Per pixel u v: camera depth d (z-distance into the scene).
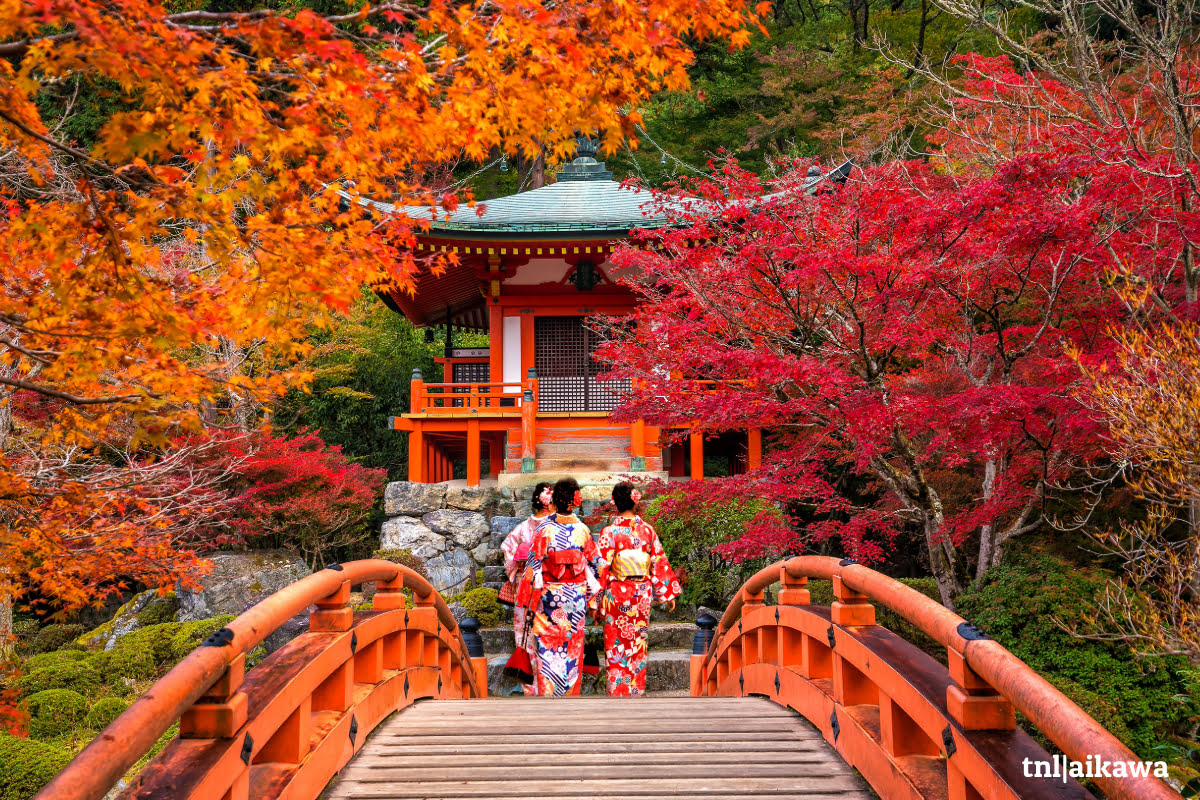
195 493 7.74
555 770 3.21
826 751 3.46
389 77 2.74
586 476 12.45
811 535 7.45
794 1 32.25
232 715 2.18
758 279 6.76
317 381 19.95
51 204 2.68
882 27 24.42
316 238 3.02
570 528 5.95
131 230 2.54
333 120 2.84
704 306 7.05
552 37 2.66
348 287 3.14
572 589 5.86
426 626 4.79
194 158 2.71
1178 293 7.07
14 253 3.15
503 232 12.24
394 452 21.50
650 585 6.49
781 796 2.94
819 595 9.38
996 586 7.31
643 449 12.70
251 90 2.45
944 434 6.51
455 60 2.79
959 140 9.79
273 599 2.64
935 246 6.16
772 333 6.90
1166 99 7.38
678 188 7.70
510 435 13.12
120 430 5.77
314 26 2.27
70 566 4.89
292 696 2.68
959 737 2.16
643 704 4.45
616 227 12.27
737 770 3.21
